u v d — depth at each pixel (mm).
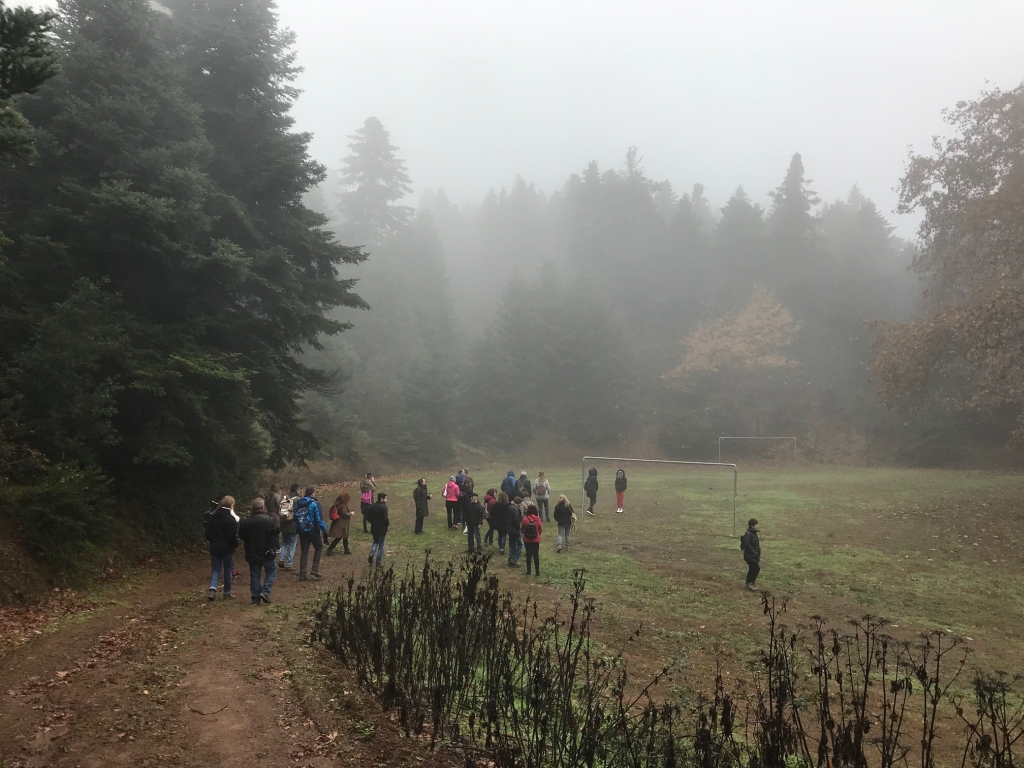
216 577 10055
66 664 6648
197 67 17141
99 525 10844
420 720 5027
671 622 10422
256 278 14727
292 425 17422
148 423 12461
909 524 19484
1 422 10445
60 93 12031
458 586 6672
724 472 39219
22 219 11898
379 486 30359
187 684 6203
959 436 43875
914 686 8055
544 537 17812
